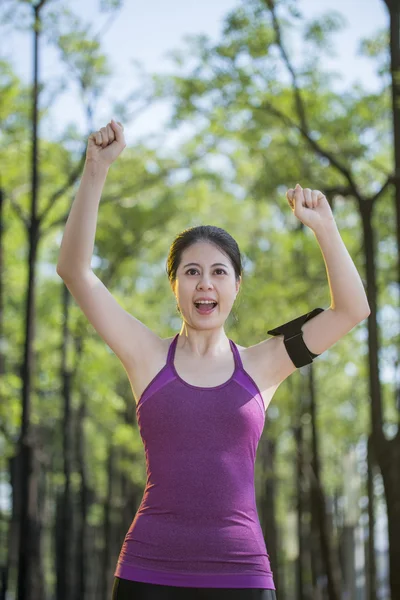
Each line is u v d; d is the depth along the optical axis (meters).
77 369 23.12
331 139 18.69
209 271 3.21
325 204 3.29
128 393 27.81
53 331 25.12
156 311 28.97
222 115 18.02
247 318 20.55
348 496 21.80
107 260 26.03
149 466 3.07
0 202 18.67
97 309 3.24
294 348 3.22
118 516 32.47
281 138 19.59
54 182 20.36
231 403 3.07
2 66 19.05
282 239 22.61
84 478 27.41
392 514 14.09
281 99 17.16
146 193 23.78
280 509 37.31
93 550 36.06
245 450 3.05
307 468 22.45
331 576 20.48
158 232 25.67
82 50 17.73
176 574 2.89
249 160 22.59
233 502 2.97
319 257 20.20
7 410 19.31
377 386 14.80
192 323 3.20
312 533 24.53
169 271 3.32
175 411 3.05
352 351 24.09
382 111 18.00
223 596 2.88
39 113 18.42
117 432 24.38
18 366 25.42
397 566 13.91
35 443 17.41
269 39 16.42
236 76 16.75
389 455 14.32
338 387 27.23
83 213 3.25
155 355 3.22
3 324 23.47
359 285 3.24
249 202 25.22
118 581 2.97
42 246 24.27
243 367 3.20
